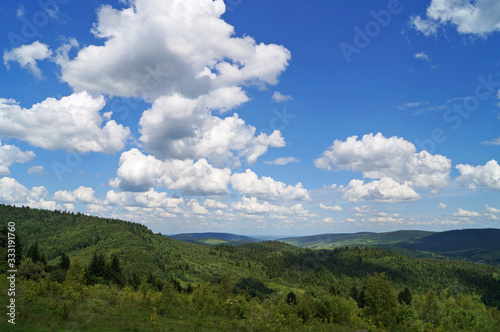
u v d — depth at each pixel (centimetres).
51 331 1759
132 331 2050
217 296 3862
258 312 3092
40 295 2878
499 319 4094
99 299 3278
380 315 4559
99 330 1944
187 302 3653
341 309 3803
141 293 3859
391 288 4850
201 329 2375
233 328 2564
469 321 4197
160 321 2517
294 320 2977
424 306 5403
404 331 3909
